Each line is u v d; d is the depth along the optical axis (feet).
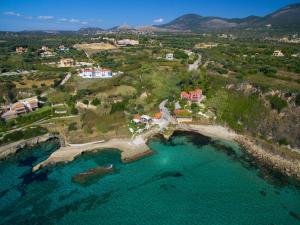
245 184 269.44
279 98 360.89
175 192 258.16
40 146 345.51
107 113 397.60
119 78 515.50
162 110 436.35
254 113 375.04
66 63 641.40
